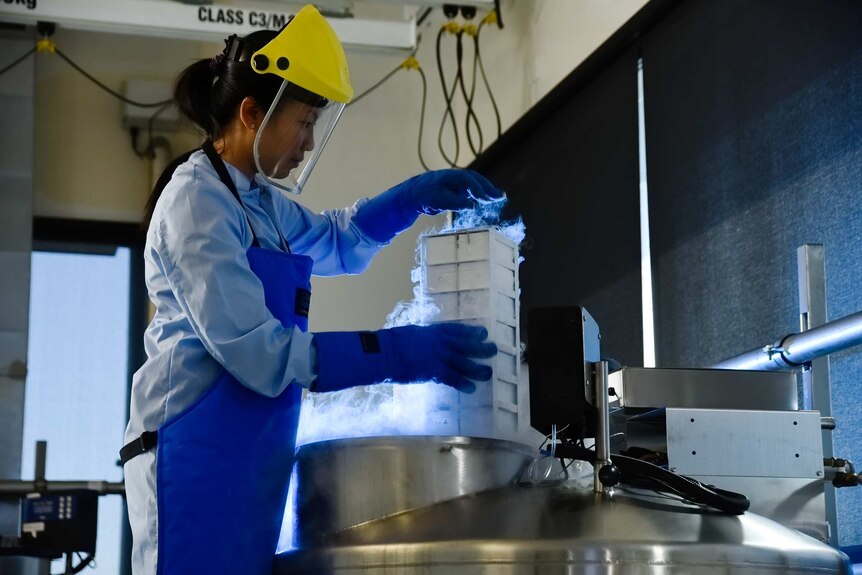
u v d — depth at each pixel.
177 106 2.07
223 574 1.74
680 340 3.79
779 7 3.37
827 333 2.31
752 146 3.46
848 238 2.99
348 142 5.85
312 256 2.32
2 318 5.15
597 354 1.94
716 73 3.68
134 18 4.72
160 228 1.86
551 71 4.92
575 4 4.72
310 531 1.85
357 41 4.98
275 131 1.95
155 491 1.79
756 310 3.38
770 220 3.34
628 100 4.25
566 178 4.68
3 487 3.62
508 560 1.56
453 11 5.09
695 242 3.74
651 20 4.09
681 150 3.86
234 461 1.79
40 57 5.70
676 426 1.90
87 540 3.62
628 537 1.57
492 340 1.92
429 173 2.31
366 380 1.83
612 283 4.25
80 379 5.46
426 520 1.73
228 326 1.78
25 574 3.62
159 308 1.92
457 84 5.84
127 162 5.70
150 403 1.84
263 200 2.05
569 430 1.82
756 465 1.91
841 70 3.07
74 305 5.54
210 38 4.83
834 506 2.32
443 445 1.80
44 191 5.58
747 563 1.58
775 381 2.02
